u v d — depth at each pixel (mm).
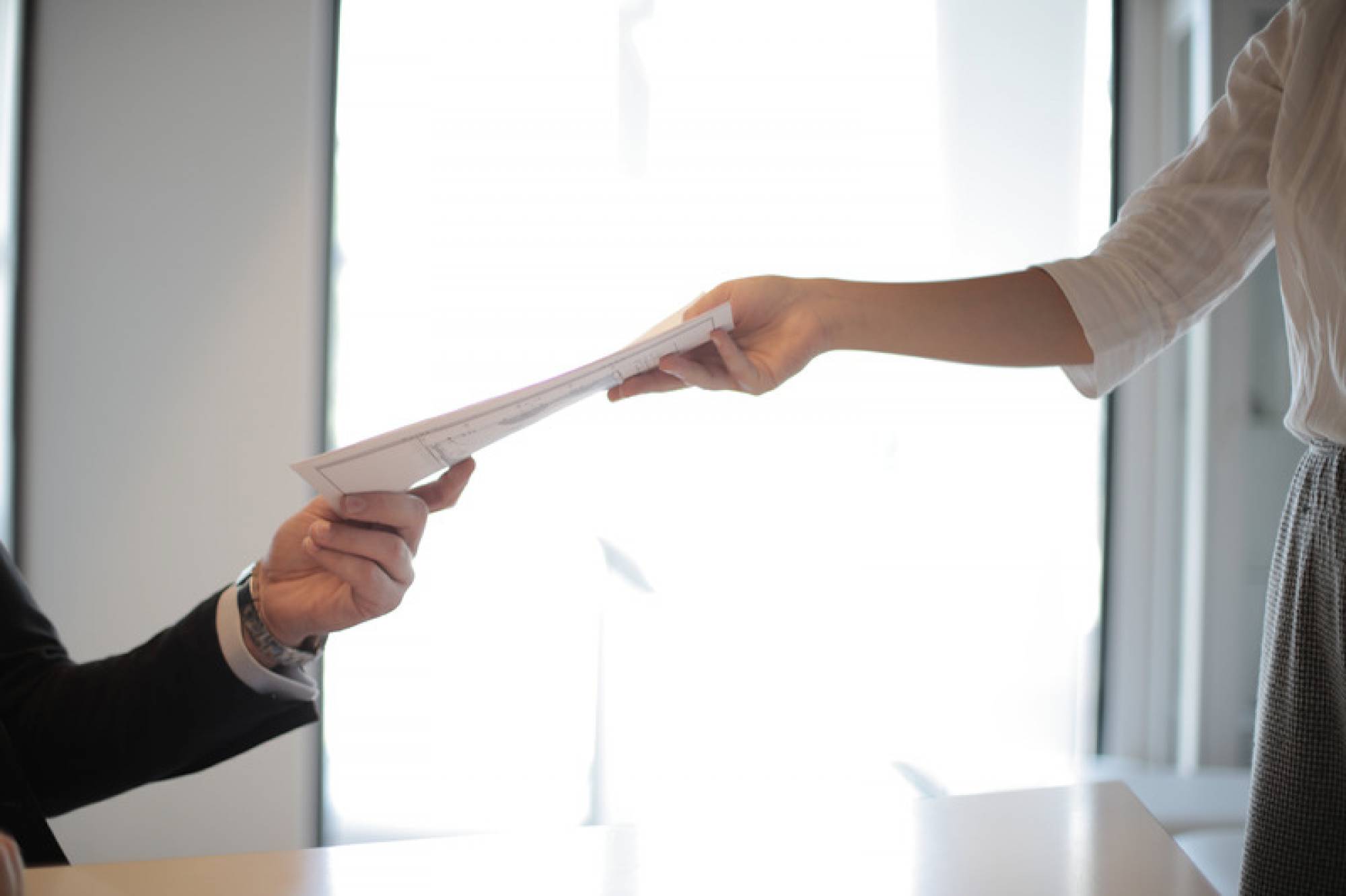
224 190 2426
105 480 2428
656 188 2592
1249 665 2551
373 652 2545
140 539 2434
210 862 700
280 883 667
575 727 2588
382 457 706
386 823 2555
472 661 2566
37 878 666
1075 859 708
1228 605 2549
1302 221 736
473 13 2535
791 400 2631
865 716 2662
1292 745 748
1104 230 2682
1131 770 2666
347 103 2518
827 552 2648
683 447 2604
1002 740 2699
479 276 2566
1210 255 866
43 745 808
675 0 2576
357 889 661
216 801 2428
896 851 720
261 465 2443
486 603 2568
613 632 2596
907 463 2670
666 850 723
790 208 2627
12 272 2387
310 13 2420
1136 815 787
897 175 2646
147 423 2430
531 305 2576
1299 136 743
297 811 2443
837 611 2650
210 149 2420
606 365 728
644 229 2592
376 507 747
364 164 2525
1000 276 894
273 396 2441
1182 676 2639
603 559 2588
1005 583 2697
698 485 2609
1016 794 824
